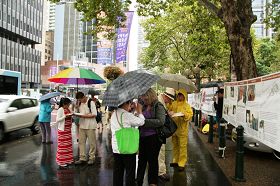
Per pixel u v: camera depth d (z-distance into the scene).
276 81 5.64
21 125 14.38
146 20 32.78
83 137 9.00
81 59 77.31
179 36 32.50
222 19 12.77
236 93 9.27
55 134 15.82
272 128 5.84
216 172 8.30
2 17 67.19
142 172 6.51
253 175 8.01
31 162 9.38
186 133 8.43
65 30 116.69
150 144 6.37
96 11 15.91
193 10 19.94
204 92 16.05
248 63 11.82
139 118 5.53
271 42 50.88
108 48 24.17
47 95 12.60
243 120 8.30
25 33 77.25
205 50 28.02
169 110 8.48
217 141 13.70
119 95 5.40
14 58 71.88
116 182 5.59
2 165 8.97
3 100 13.88
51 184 7.15
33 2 80.88
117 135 5.46
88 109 8.88
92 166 8.88
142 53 37.62
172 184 7.23
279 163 9.39
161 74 8.89
